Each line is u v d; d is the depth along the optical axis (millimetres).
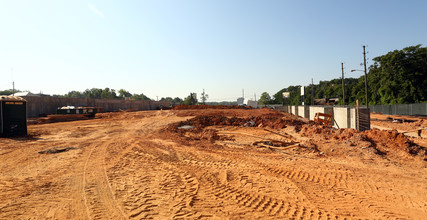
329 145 12406
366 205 5598
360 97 67625
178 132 19203
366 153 10797
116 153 10859
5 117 15773
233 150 12086
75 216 4754
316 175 7887
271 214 5047
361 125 19875
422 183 7148
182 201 5613
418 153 10430
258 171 8273
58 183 6707
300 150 11812
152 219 4695
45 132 18484
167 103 71562
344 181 7305
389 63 52594
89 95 103938
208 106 44125
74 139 15273
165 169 8375
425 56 49219
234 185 6844
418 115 38219
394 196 6152
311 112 35062
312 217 4949
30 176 7324
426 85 48875
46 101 35250
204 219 4746
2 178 7098
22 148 11930
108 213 4914
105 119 29641
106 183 6766
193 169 8438
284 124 21141
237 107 44406
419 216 5047
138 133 18438
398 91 51875
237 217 4867
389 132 12336
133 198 5727
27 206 5176
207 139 15836
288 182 7156
